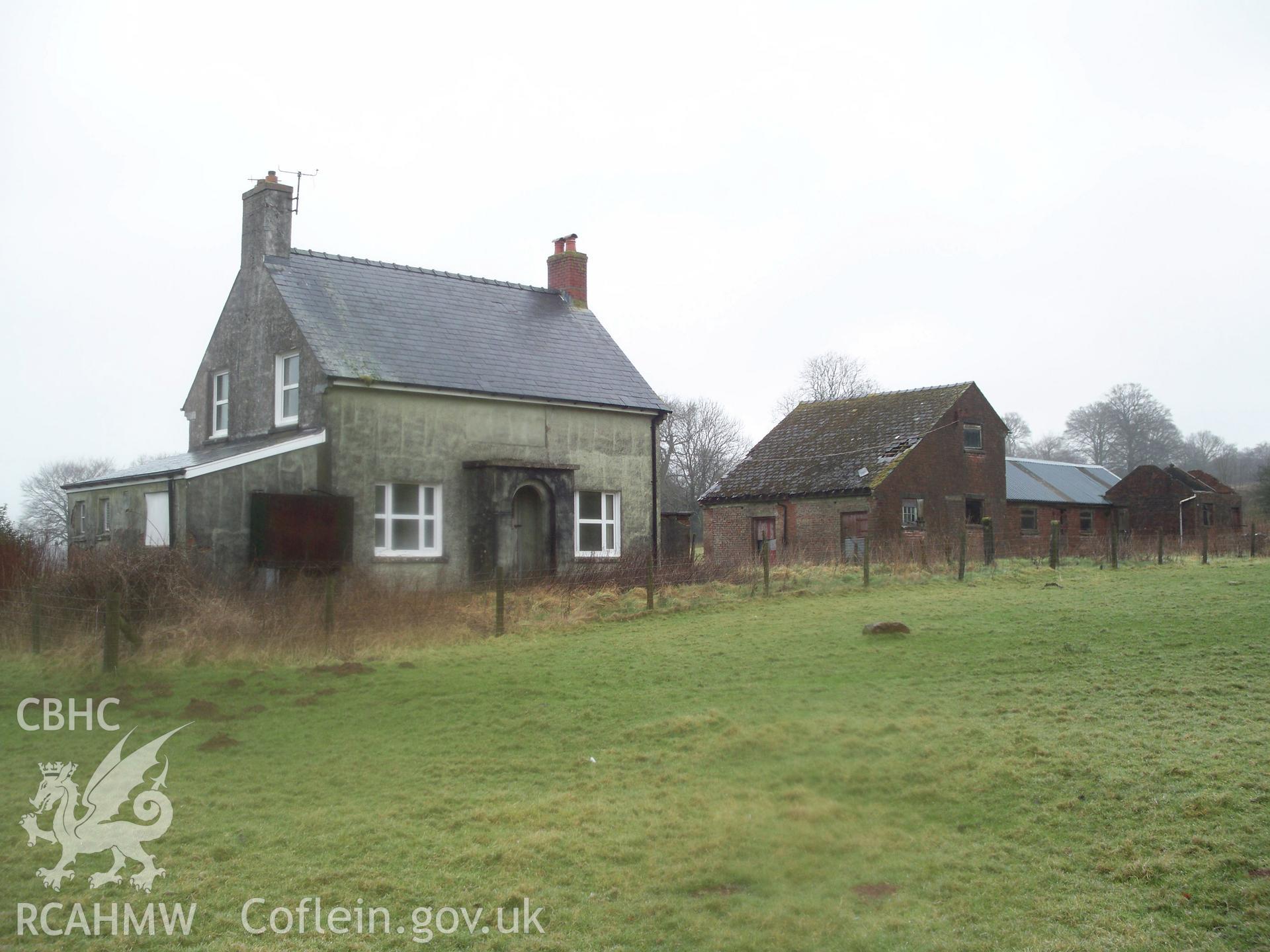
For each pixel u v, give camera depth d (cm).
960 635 1470
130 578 1625
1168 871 662
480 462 2333
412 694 1241
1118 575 2289
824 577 2300
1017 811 788
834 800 835
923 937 605
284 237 2436
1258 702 1010
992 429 3906
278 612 1608
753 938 613
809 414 4197
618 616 1844
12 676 1396
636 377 2778
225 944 613
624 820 805
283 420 2320
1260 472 6150
